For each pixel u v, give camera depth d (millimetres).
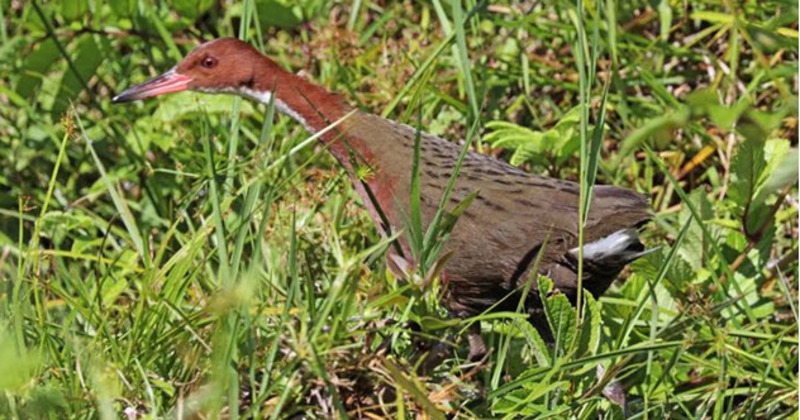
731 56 10930
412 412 7559
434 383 8008
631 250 8695
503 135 10508
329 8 12680
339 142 9578
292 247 7461
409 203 9164
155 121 11562
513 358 8930
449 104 11398
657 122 5402
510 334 8000
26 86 12266
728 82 11305
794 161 6359
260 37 10945
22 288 8516
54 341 7984
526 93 11383
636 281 9695
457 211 8156
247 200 8156
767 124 5496
